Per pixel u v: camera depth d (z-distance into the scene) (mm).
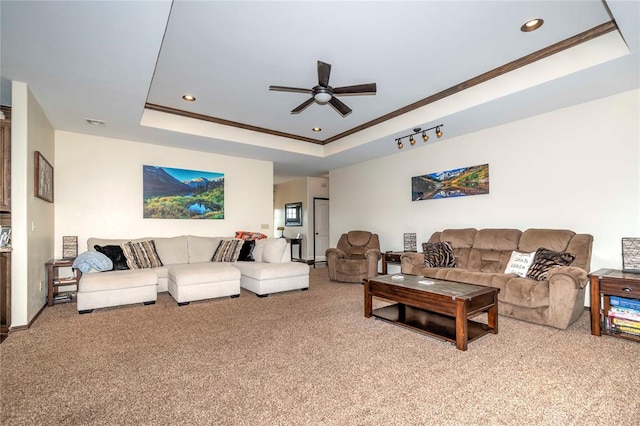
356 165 7055
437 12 2451
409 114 4605
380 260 6324
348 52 3029
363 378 2148
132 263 4402
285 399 1897
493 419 1699
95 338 2879
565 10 2449
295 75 3496
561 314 3031
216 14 2439
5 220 3494
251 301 4215
